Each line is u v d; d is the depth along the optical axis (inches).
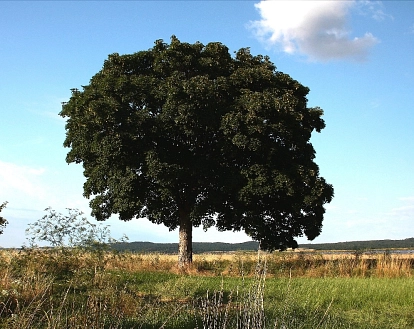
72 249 461.4
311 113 912.3
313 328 336.8
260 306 289.6
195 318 326.3
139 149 796.6
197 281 565.0
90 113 772.0
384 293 521.7
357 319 392.8
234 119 789.2
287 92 868.0
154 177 780.6
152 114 838.5
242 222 891.4
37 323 286.7
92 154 863.7
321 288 544.1
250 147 791.7
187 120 777.6
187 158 848.9
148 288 506.6
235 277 728.3
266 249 893.8
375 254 957.8
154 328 315.9
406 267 821.9
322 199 861.8
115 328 284.7
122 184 802.8
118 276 467.2
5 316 289.7
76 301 341.4
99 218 903.7
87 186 890.1
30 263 421.7
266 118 824.9
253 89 885.2
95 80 884.6
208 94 784.3
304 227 901.2
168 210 911.0
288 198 867.4
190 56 866.1
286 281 633.0
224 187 826.2
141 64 898.7
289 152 868.0
